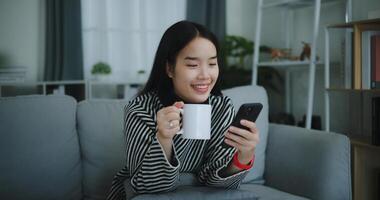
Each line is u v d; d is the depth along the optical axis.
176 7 3.32
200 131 0.83
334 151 1.31
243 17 3.54
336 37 2.29
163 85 1.04
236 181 0.98
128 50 3.21
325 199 1.30
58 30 2.92
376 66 1.63
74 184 1.35
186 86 0.94
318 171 1.34
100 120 1.41
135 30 3.22
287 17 2.84
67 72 2.94
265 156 1.62
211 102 1.12
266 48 2.87
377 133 1.60
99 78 2.94
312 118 2.32
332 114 2.29
